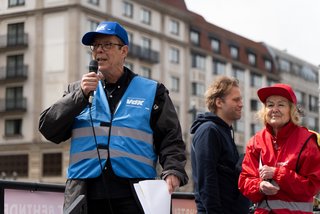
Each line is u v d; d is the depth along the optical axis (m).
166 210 3.36
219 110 4.78
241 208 4.59
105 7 43.03
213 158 4.42
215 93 4.78
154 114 3.67
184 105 50.59
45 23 40.50
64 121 3.49
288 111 4.00
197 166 4.45
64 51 40.44
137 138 3.59
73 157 3.62
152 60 47.50
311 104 68.19
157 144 3.72
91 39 3.69
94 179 3.53
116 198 3.51
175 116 3.73
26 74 41.28
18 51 41.41
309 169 3.90
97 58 3.65
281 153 3.96
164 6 49.00
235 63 57.69
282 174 3.81
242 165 4.19
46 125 3.52
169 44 49.72
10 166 42.41
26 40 40.69
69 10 40.28
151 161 3.64
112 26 3.64
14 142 42.41
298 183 3.82
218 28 56.31
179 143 3.67
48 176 40.84
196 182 4.49
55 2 40.62
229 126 4.75
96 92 3.69
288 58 66.50
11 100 42.34
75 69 40.12
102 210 3.55
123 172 3.51
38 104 41.28
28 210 4.65
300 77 67.31
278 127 4.02
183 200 6.12
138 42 46.50
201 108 52.34
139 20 46.62
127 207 3.51
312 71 69.88
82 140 3.61
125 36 3.70
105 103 3.65
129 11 45.59
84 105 3.48
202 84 52.88
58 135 3.60
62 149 40.59
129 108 3.63
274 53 64.25
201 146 4.45
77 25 40.34
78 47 40.44
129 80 3.75
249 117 58.69
